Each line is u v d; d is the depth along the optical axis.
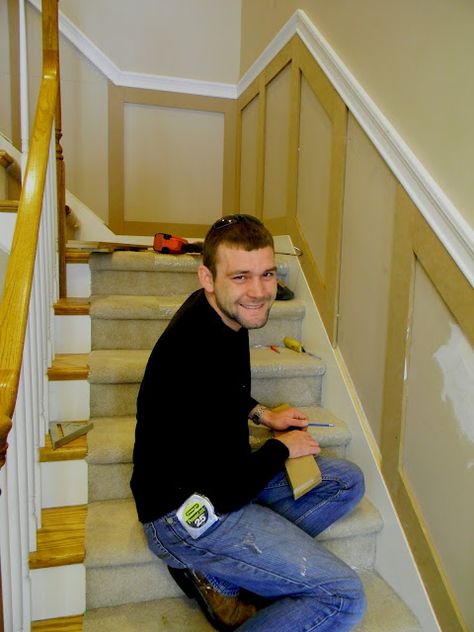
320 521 1.30
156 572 1.25
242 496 1.07
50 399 1.53
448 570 1.18
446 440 1.18
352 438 1.58
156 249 2.13
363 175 1.56
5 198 2.10
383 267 1.44
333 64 1.71
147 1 2.89
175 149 3.03
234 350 1.11
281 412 1.47
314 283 1.92
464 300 1.10
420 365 1.28
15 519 0.92
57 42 1.66
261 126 2.61
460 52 1.12
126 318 1.76
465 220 1.10
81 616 1.19
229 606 1.13
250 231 1.03
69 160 2.85
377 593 1.35
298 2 2.12
